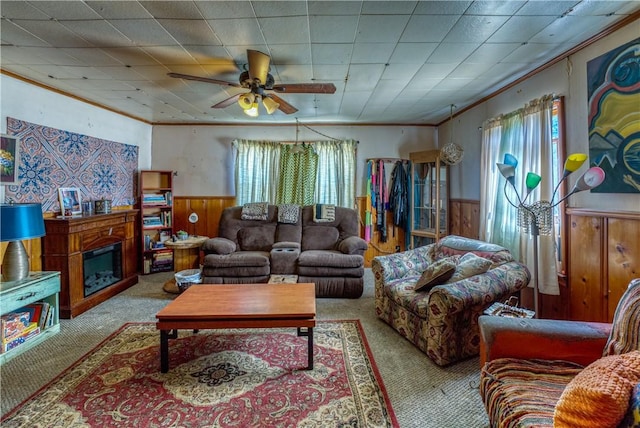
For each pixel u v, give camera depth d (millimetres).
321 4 1815
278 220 4238
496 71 2811
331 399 1772
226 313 2023
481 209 3465
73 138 3475
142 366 2098
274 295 2393
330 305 3281
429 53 2451
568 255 2420
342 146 4891
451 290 2041
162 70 2787
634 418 833
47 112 3156
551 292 2461
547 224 2135
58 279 2582
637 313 1207
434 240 4406
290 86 2590
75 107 3514
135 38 2217
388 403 1742
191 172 4980
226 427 1562
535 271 2158
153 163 4949
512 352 1422
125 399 1768
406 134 4977
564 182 2455
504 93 3258
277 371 2045
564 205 2438
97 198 3836
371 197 4910
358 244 3678
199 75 2912
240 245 4125
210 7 1844
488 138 3344
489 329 1458
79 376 1984
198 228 4996
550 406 1120
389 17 1948
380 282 2848
